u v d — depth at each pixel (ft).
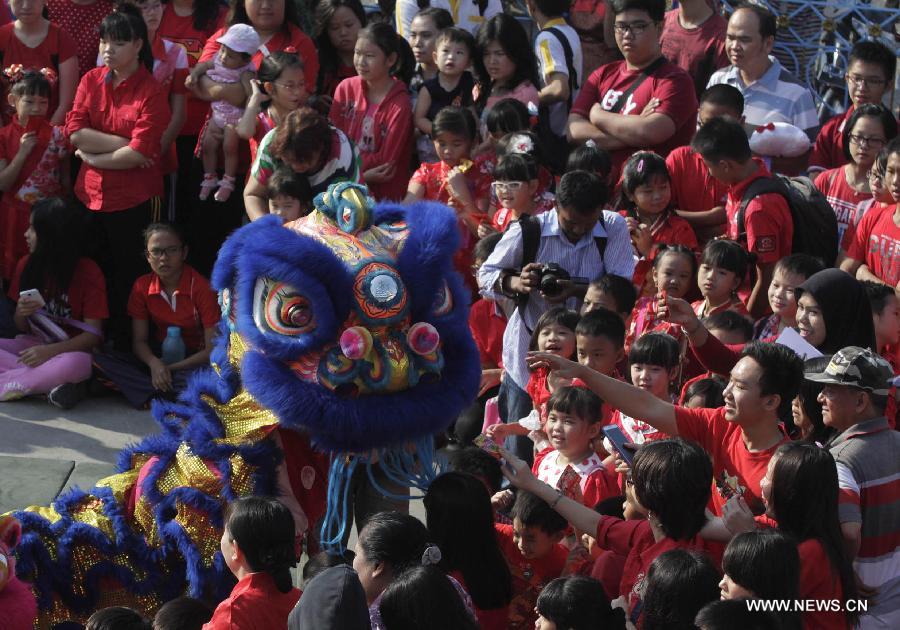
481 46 33.68
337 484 18.30
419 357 17.94
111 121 31.94
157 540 18.92
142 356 30.91
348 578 12.80
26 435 28.37
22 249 33.01
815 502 16.03
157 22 34.12
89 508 19.36
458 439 28.09
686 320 21.24
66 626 19.03
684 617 14.66
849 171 30.27
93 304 30.99
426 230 18.33
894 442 18.10
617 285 24.30
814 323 21.54
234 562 16.51
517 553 19.16
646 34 31.53
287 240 17.56
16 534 17.79
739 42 32.89
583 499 20.74
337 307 17.65
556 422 20.95
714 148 27.04
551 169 33.04
